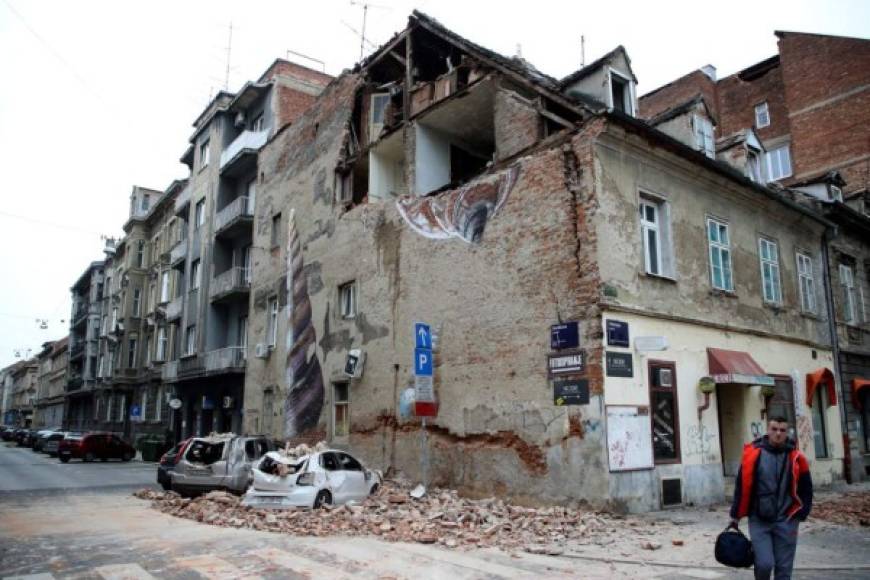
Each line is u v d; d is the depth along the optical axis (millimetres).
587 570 7152
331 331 19156
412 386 15641
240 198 27250
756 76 34094
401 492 13656
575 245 12219
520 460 12500
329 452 12828
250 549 8430
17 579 6961
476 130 17922
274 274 23500
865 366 20469
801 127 30656
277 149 24859
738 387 14875
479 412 13570
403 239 16797
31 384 101312
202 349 28484
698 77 35062
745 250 16156
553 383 12109
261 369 23297
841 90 29359
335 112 21281
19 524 10945
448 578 6801
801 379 17172
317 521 10570
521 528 9828
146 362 41438
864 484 17969
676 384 12859
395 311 16641
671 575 6914
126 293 44812
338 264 19359
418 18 17672
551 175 12984
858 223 21062
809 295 18797
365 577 6855
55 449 36156
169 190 39062
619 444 11312
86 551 8445
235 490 14461
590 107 12961
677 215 14008
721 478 13352
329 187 20641
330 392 18703
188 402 31375
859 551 8328
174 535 9664
